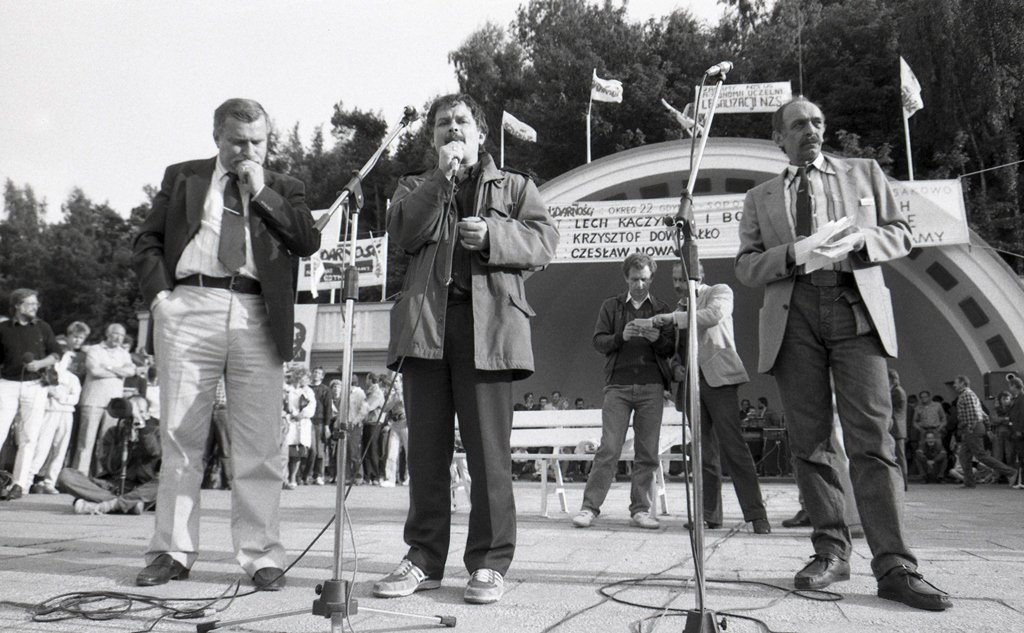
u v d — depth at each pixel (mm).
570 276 23188
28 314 8594
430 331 3188
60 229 60062
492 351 3176
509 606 2900
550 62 37469
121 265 52312
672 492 10641
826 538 3373
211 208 3658
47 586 3281
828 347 3355
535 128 35312
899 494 3094
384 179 40000
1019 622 2617
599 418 7113
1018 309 16078
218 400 11094
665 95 34656
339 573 2408
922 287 18234
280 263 3693
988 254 16219
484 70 41188
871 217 3441
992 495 10711
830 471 3408
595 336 6027
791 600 3004
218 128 3654
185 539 3502
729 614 2701
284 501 8719
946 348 19578
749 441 16562
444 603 2967
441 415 3328
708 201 16688
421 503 3293
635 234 16953
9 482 8445
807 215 3473
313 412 11828
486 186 3402
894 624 2592
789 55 34469
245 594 3137
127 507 6742
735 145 16734
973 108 28859
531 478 16250
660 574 3600
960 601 2951
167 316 3586
